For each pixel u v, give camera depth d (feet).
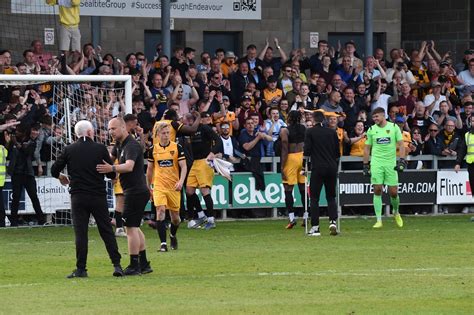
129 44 199.72
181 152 117.70
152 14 194.90
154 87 163.43
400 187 169.37
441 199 171.83
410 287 92.53
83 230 98.94
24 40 186.91
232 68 178.70
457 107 176.24
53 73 161.27
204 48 206.39
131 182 99.50
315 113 136.26
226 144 159.74
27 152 147.02
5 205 151.74
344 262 109.40
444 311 80.89
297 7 209.87
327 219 161.68
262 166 163.53
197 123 140.97
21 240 132.26
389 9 216.95
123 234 135.23
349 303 84.53
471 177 160.04
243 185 162.09
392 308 82.23
